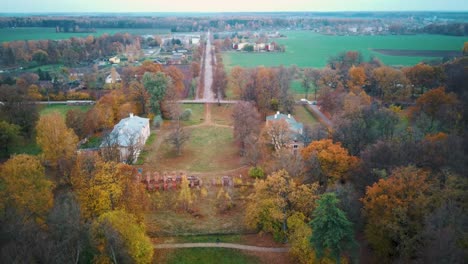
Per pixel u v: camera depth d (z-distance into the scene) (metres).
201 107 169.62
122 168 75.50
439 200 56.53
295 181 76.44
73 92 183.38
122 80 191.00
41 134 97.19
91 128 123.56
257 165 102.00
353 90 163.00
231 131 137.75
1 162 105.88
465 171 65.75
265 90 155.88
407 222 55.94
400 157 73.62
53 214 57.22
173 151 118.06
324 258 57.09
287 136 108.06
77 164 79.19
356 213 64.44
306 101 176.88
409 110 131.50
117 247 54.53
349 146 91.56
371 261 61.88
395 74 160.25
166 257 65.12
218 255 65.88
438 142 75.44
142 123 126.38
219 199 87.06
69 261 50.03
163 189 91.50
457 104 109.00
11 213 56.97
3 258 46.47
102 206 65.88
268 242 69.56
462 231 50.06
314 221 53.50
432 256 46.62
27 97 130.75
